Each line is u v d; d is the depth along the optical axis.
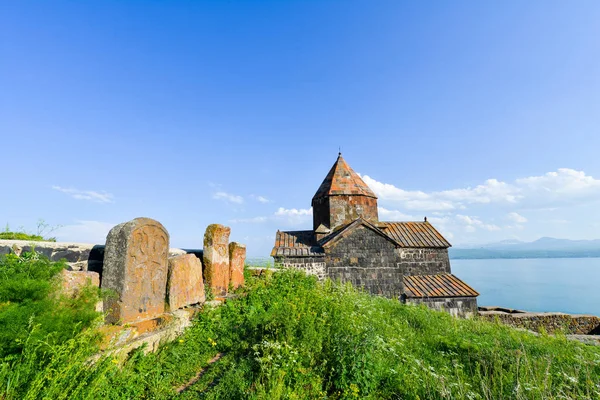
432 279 16.97
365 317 7.17
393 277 15.66
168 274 6.14
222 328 6.20
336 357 4.52
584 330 15.62
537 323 15.73
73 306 4.10
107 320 4.87
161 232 5.92
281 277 11.11
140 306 5.31
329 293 10.05
